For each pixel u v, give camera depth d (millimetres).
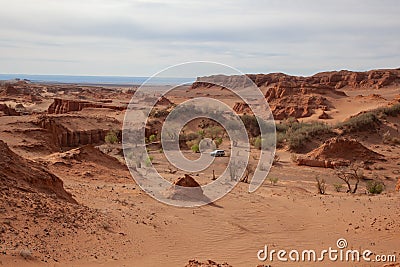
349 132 68625
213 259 15383
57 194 19016
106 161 34312
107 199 21906
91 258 13547
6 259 11555
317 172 48281
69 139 58438
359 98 119500
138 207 21219
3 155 18844
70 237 14766
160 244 16484
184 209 22203
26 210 15492
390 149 62812
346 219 22578
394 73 192375
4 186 16656
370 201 27562
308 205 26250
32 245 13172
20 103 113438
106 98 135125
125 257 14328
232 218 21531
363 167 51500
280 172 47188
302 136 64188
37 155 37781
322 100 112250
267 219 22000
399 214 22766
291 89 120875
